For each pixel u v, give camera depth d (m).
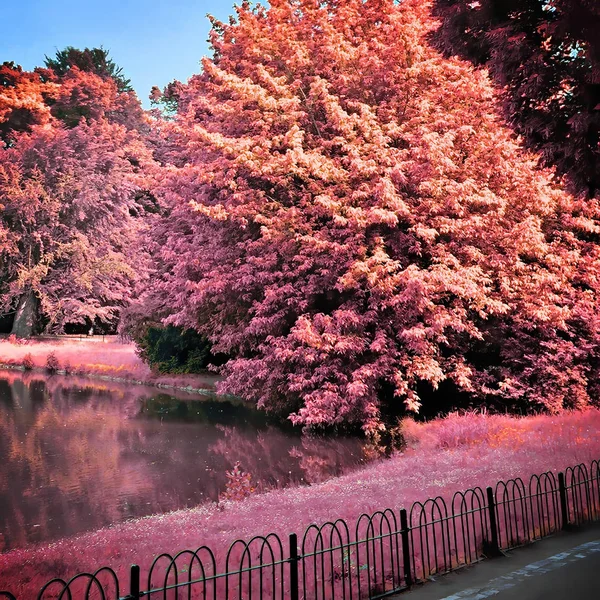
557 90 9.25
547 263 21.36
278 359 21.75
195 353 38.38
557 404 20.08
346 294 21.92
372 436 20.77
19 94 63.25
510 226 21.27
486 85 20.33
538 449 13.40
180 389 34.91
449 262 19.80
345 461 17.52
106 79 78.50
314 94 21.92
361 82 22.52
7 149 61.91
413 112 21.52
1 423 23.67
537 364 20.73
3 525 11.81
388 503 9.58
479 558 7.22
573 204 21.05
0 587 7.17
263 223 22.58
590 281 21.73
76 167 62.69
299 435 21.70
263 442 20.55
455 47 10.09
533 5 8.82
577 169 9.48
